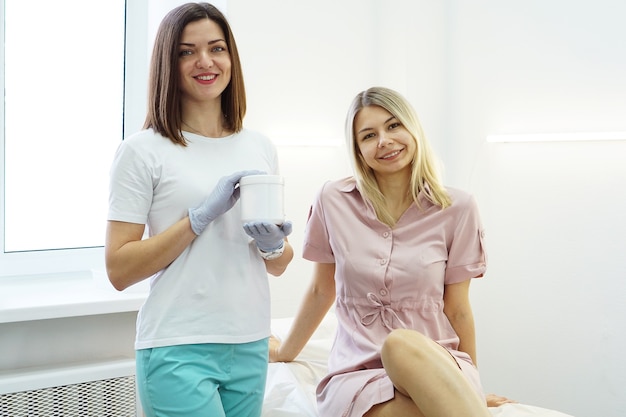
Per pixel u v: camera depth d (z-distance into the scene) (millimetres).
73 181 2480
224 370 1404
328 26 2658
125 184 1365
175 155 1403
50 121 2434
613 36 2084
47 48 2428
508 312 2516
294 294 2635
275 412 1673
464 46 2648
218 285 1395
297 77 2588
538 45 2344
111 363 1932
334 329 2195
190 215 1338
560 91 2268
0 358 1894
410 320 1687
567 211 2268
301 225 2635
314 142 2588
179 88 1432
